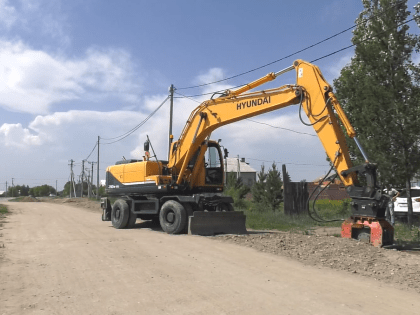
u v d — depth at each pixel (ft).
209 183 50.14
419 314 16.76
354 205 34.17
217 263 27.09
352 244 31.83
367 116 46.60
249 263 27.07
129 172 51.65
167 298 19.11
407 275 23.27
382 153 46.06
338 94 53.57
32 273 24.40
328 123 35.01
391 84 46.91
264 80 40.75
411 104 45.42
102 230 48.37
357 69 52.80
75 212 89.51
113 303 18.43
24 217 72.28
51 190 443.32
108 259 28.60
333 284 21.56
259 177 95.96
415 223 48.73
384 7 48.78
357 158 49.49
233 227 44.06
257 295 19.51
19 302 18.70
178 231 43.47
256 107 40.88
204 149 48.52
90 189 254.88
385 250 30.17
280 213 67.56
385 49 47.85
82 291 20.43
